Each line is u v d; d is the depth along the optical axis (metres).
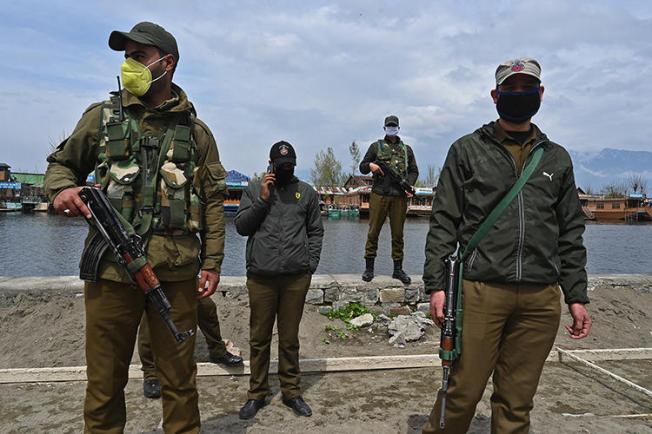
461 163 2.59
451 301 2.47
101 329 2.35
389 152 6.46
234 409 3.85
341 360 4.74
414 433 3.43
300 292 3.76
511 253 2.41
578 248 2.56
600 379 4.67
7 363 4.82
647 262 21.28
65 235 25.83
